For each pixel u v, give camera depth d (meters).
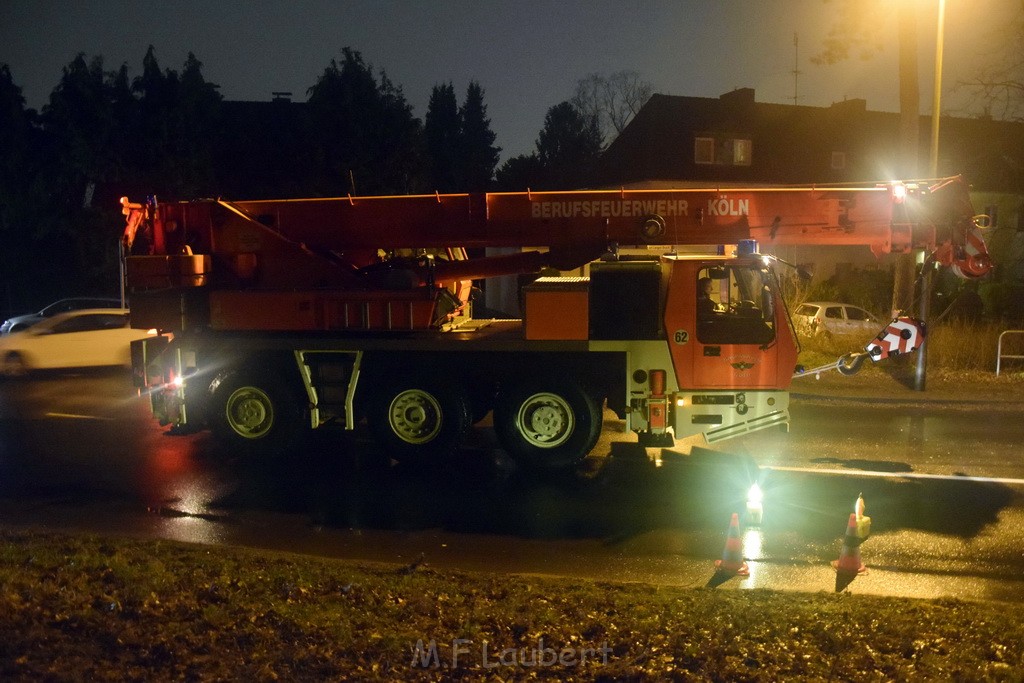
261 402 10.94
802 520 8.48
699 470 10.38
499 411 10.18
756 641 5.23
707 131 41.28
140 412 14.20
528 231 11.59
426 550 7.57
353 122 35.97
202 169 36.19
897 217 11.15
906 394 15.99
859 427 13.15
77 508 8.80
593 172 45.62
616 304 9.85
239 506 8.89
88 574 6.23
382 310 10.64
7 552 6.68
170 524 8.28
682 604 5.89
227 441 11.05
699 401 9.84
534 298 9.99
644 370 9.88
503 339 10.22
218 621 5.42
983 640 5.27
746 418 9.83
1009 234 32.09
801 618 5.59
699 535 8.00
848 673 4.82
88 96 33.78
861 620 5.57
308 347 10.66
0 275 33.88
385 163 36.50
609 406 10.26
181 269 11.22
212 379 11.02
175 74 35.72
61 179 33.44
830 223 11.24
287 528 8.18
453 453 11.20
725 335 9.78
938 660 4.97
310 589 6.05
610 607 5.81
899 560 7.38
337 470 10.38
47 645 5.06
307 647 5.11
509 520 8.43
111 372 18.83
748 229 11.30
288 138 38.12
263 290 10.87
